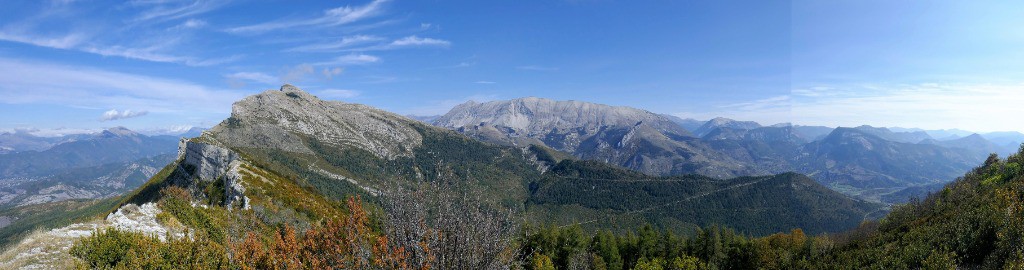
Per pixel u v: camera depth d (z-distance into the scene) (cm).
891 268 3847
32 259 1535
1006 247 2744
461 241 1188
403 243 1215
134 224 2205
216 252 1692
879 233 7094
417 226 1212
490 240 1211
